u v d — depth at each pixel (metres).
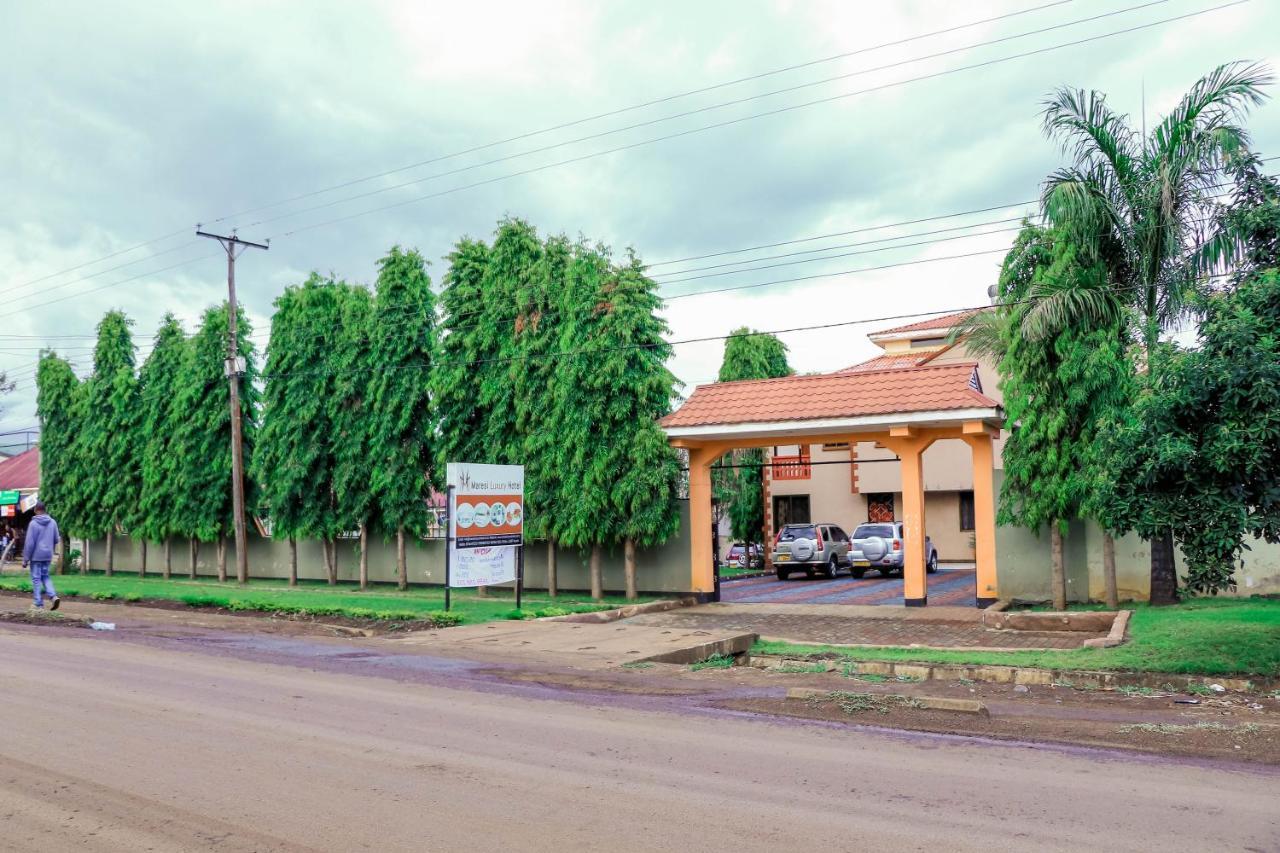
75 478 36.69
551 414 23.83
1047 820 5.61
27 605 20.25
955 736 8.05
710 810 5.79
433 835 5.29
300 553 31.91
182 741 7.49
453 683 10.77
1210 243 16.95
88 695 9.43
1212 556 10.52
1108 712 9.38
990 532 20.86
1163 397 10.86
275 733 7.82
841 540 34.12
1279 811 5.86
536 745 7.54
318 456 28.78
